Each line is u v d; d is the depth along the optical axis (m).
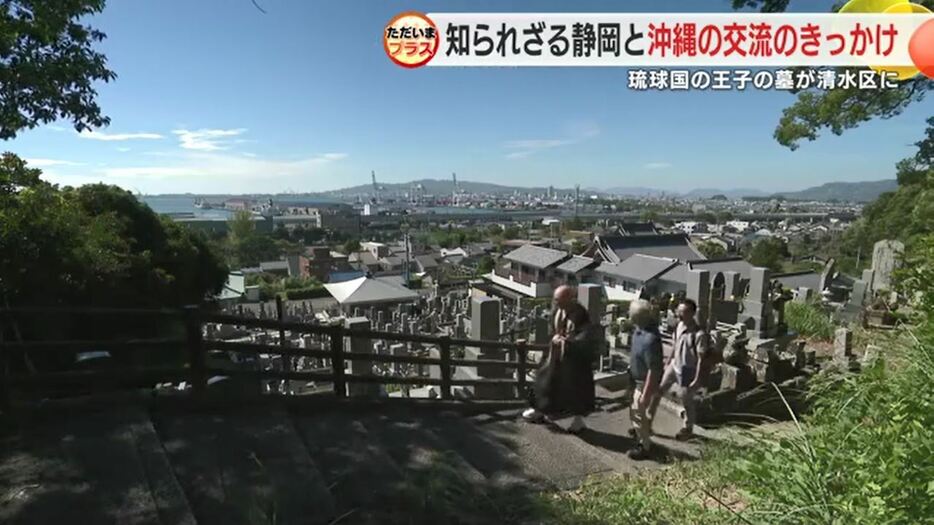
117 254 10.09
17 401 4.03
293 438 4.11
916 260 4.16
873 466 2.11
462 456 4.32
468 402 5.70
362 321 6.96
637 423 4.61
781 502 2.36
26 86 5.12
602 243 49.06
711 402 5.47
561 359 4.98
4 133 5.27
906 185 13.68
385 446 4.26
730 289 11.84
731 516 2.86
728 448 4.39
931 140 11.87
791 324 11.34
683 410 5.12
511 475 4.00
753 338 9.41
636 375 4.63
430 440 4.54
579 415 5.06
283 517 3.04
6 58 4.92
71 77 5.37
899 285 4.36
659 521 3.19
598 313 8.43
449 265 68.81
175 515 2.91
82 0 5.25
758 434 4.46
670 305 10.23
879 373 2.82
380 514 3.16
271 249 76.69
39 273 7.29
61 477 3.15
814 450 2.52
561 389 4.98
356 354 5.25
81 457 3.38
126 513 2.87
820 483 2.26
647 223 59.41
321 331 5.04
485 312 7.63
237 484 3.34
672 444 4.88
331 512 3.14
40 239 7.27
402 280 46.78
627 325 9.98
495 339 7.73
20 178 6.82
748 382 5.85
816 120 10.49
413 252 76.88
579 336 4.91
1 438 3.59
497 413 5.58
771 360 6.02
